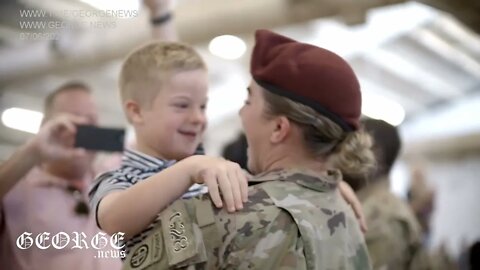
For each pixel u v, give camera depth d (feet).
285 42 3.27
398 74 22.20
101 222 3.04
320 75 3.06
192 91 3.53
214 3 12.44
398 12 17.43
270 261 2.77
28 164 3.91
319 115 3.07
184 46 3.70
